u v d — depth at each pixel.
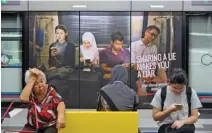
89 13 11.35
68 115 5.43
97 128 5.43
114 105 5.47
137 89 11.41
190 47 11.50
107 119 5.41
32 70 5.25
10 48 11.52
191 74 11.54
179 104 4.93
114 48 11.38
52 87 5.45
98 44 11.38
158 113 5.08
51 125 5.26
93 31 11.38
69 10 11.30
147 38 11.37
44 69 11.43
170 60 11.41
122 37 11.36
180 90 5.10
